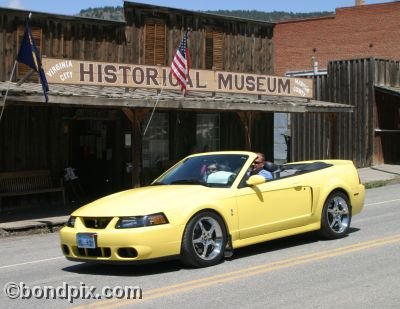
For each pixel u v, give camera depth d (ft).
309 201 31.17
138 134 51.88
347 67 87.86
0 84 50.11
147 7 65.36
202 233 26.55
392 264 26.14
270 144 77.30
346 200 33.32
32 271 28.96
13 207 55.72
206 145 70.74
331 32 139.13
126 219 24.86
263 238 28.94
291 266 26.30
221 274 25.20
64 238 26.43
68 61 48.16
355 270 25.18
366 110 85.61
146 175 65.26
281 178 30.37
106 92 51.01
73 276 26.73
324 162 34.83
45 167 58.39
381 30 131.64
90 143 62.49
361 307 19.90
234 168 29.30
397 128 89.15
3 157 55.62
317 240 32.55
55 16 58.75
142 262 24.76
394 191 61.11
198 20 70.38
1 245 39.78
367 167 85.20
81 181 61.87
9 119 55.98
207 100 55.42
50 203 58.54
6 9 55.57
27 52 43.29
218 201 27.09
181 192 26.99
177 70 53.36
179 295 22.18
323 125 89.92
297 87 65.62
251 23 75.25
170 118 67.31
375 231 35.14
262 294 21.86
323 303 20.45
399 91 83.66
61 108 59.26
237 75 59.98
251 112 62.18
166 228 25.12
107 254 25.11
